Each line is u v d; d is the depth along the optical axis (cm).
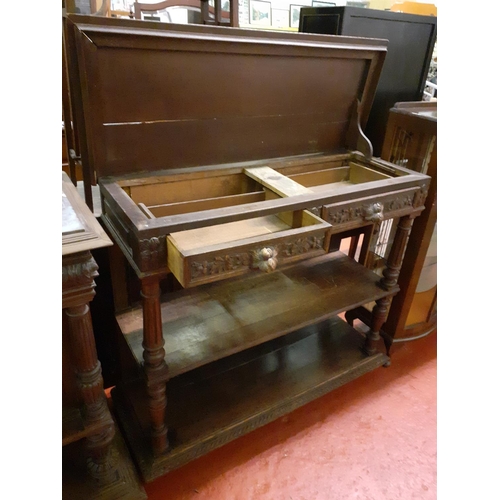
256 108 138
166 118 123
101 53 104
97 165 119
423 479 135
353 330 190
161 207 126
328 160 161
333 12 166
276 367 165
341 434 150
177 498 126
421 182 140
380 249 197
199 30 112
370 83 157
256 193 137
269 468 136
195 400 147
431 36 194
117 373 156
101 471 112
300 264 174
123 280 133
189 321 135
